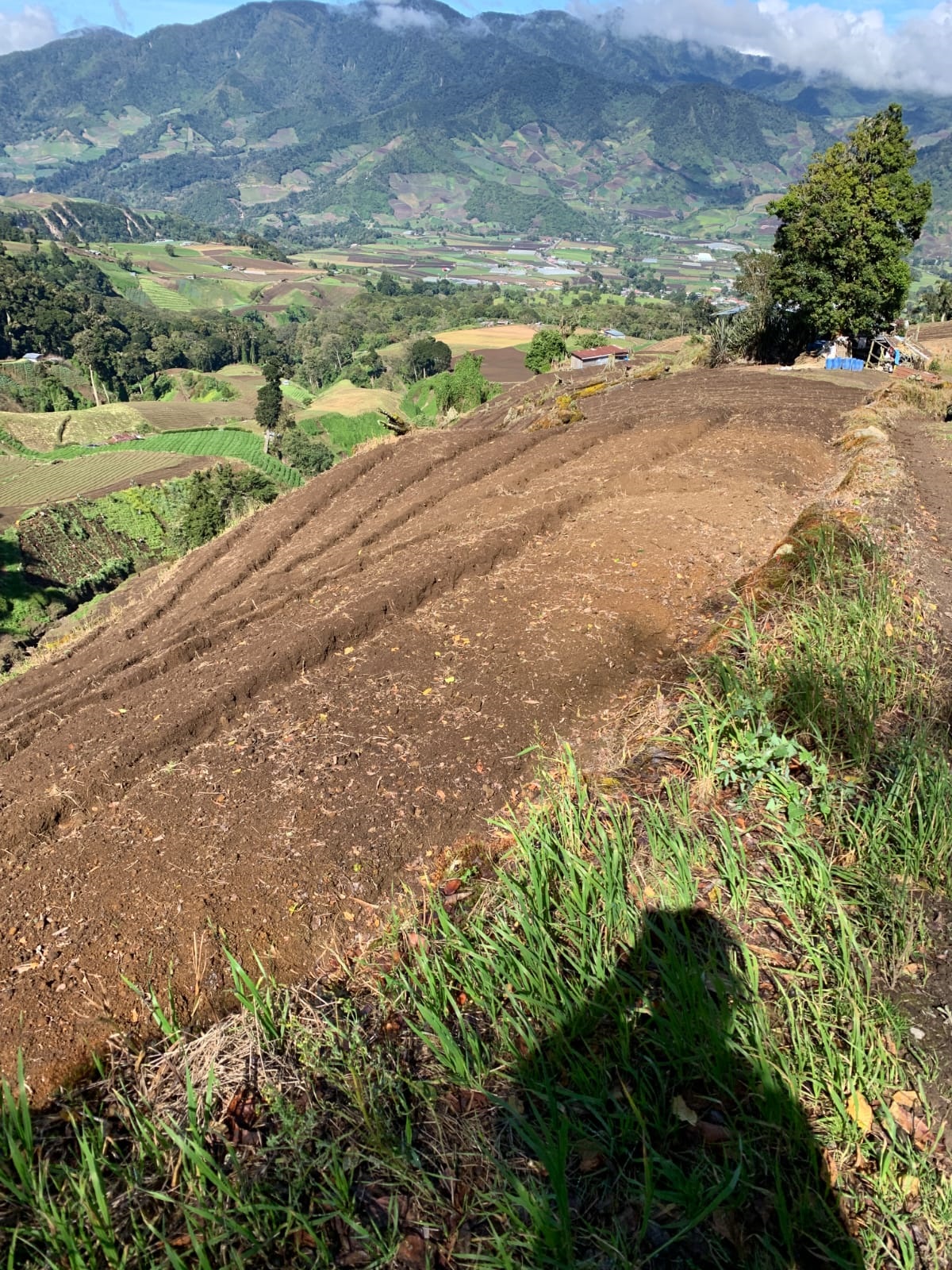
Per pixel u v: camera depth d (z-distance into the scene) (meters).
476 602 6.43
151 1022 2.92
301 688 5.27
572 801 3.67
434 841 3.81
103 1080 2.64
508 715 4.79
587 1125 2.28
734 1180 1.95
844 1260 1.90
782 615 5.16
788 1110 2.23
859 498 7.63
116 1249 2.08
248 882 3.52
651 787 3.73
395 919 3.17
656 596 6.35
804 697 4.04
